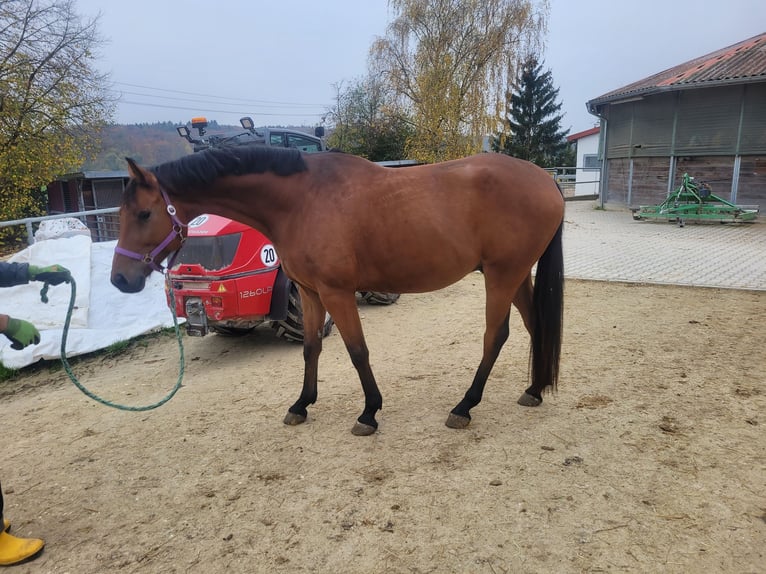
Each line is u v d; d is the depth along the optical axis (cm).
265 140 734
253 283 436
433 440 301
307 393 331
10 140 1384
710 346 430
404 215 283
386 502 245
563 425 311
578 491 245
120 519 244
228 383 411
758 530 212
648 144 1521
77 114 1512
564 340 465
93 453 308
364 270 295
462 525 226
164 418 351
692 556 201
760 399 329
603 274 736
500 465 271
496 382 383
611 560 201
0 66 1338
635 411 322
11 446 324
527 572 198
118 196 1955
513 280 306
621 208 1652
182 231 284
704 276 695
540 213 296
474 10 1855
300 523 233
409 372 414
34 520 246
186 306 436
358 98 2212
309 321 324
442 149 1903
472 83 1881
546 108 4103
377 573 202
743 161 1357
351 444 301
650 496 239
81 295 532
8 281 226
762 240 987
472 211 291
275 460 288
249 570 207
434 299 661
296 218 291
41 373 466
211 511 246
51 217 610
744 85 1316
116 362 487
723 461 263
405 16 1941
